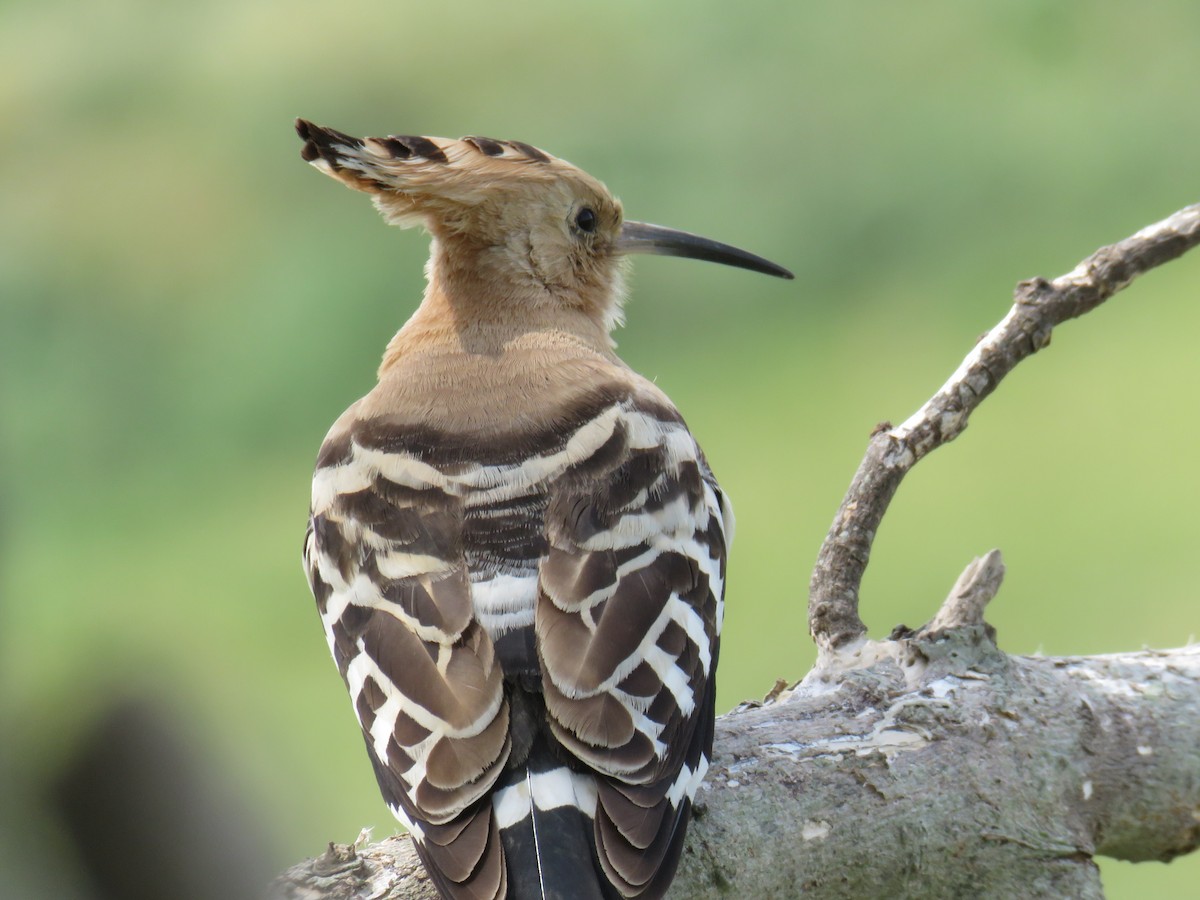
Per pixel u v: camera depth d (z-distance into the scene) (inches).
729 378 628.4
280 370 687.7
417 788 161.2
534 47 762.8
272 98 768.9
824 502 534.9
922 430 232.8
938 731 195.0
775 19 732.0
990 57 711.7
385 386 216.8
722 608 197.6
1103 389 586.9
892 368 620.7
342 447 205.5
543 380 211.0
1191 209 238.5
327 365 682.8
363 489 192.5
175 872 59.3
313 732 441.7
